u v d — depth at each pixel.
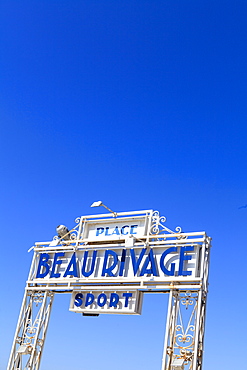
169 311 18.12
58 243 22.41
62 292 21.61
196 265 18.59
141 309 19.36
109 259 20.84
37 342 21.22
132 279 19.58
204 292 18.36
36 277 22.30
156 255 19.77
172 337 17.95
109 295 20.17
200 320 17.95
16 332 21.42
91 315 20.44
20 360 21.09
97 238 21.52
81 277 21.06
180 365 17.05
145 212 20.84
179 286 18.47
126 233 21.03
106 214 21.84
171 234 19.67
